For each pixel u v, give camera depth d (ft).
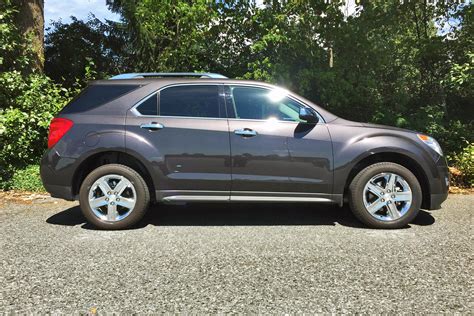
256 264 12.23
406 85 34.73
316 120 15.53
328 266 12.05
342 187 15.75
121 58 53.93
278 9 30.35
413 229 15.90
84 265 12.14
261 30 30.32
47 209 19.26
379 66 31.22
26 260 12.56
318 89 29.94
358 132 15.87
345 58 30.66
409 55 32.83
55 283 10.87
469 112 35.96
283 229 16.05
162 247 13.83
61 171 15.62
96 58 53.67
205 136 15.61
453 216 17.87
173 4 30.30
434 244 14.05
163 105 16.01
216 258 12.75
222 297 10.04
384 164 15.75
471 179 24.27
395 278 11.17
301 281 10.98
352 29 30.01
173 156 15.58
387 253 13.15
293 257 12.82
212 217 17.95
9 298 10.00
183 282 10.94
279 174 15.64
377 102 31.81
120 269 11.84
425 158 15.79
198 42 31.17
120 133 15.60
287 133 15.67
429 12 32.63
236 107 16.03
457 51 32.35
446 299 9.91
